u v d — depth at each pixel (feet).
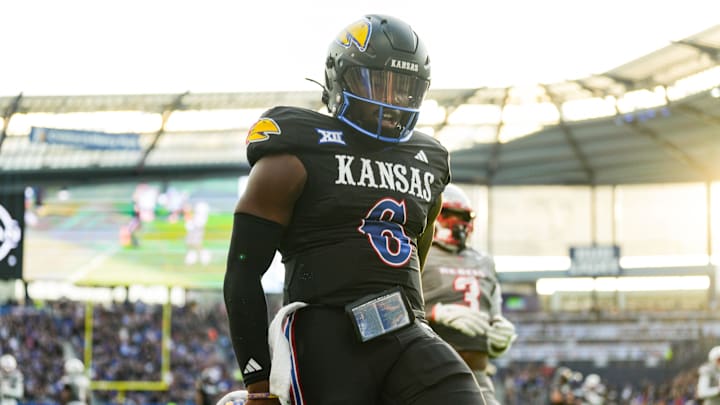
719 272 249.55
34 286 231.91
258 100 185.98
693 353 203.51
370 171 17.72
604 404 121.70
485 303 30.55
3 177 195.52
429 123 210.18
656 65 178.91
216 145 201.77
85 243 180.75
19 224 179.63
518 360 207.92
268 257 17.44
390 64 17.70
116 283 179.93
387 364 17.15
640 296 259.19
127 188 198.18
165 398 181.57
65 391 76.07
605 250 241.55
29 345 184.55
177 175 205.16
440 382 16.90
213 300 236.43
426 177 18.49
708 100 187.32
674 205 254.27
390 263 17.60
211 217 180.86
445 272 30.01
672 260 254.06
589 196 255.91
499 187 255.50
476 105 205.16
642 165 240.73
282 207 17.33
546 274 253.44
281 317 17.30
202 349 198.18
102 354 189.16
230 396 19.07
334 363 17.03
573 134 219.20
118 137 177.17
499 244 254.88
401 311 17.29
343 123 17.87
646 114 199.11
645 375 204.03
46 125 184.65
